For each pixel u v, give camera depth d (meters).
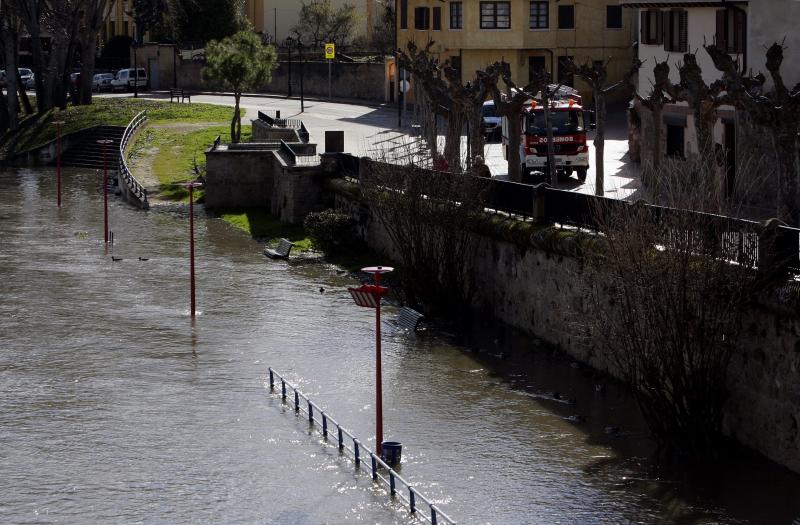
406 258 53.25
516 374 43.59
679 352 35.25
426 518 31.86
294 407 40.81
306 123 108.94
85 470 35.50
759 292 33.91
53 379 43.94
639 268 35.59
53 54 125.75
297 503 33.12
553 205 46.94
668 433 35.78
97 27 126.94
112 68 163.88
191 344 48.47
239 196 82.06
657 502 32.53
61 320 52.28
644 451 36.09
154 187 89.69
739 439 35.59
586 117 69.06
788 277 33.59
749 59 55.81
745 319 34.97
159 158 99.50
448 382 42.94
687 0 60.06
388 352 46.81
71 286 58.88
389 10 153.38
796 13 54.72
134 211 82.44
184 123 114.31
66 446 37.38
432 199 53.00
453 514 32.12
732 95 44.91
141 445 37.41
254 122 102.56
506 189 50.84
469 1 115.50
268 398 41.81
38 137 115.25
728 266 34.81
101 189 93.56
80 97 127.56
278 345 48.22
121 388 42.91
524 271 48.56
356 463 35.59
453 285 52.41
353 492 33.75
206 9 154.88
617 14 116.75
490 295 51.56
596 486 33.69
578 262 43.88
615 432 37.66
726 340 35.03
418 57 75.19
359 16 166.62
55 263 64.56
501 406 40.28
